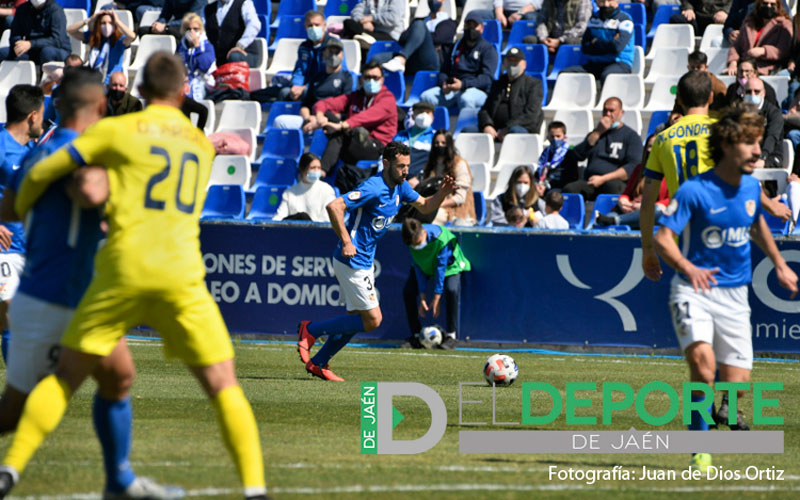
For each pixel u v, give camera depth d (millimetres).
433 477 18391
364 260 32438
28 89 24844
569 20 63844
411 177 51938
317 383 32594
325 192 52156
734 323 19391
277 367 36969
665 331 42000
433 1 65375
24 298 16234
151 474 17672
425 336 43438
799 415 27594
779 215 23891
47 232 15984
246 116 62125
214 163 58781
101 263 14688
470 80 60188
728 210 19031
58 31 66812
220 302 45781
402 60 62406
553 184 53500
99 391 15406
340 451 20953
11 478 14344
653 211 23266
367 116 56094
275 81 64438
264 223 45250
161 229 14734
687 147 22375
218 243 45750
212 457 19562
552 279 42969
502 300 43469
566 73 60656
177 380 31844
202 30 63906
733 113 18922
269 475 18078
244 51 65062
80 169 14523
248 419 14977
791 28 57125
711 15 64625
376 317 32719
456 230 43750
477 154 56719
